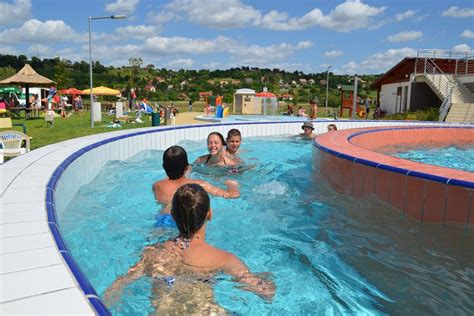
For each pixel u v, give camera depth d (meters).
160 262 2.43
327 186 5.08
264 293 2.28
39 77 22.80
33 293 1.45
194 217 2.42
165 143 8.51
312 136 10.09
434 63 26.53
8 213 2.45
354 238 3.26
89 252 2.89
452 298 2.31
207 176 5.38
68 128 14.65
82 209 3.97
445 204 3.19
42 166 4.13
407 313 2.17
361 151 4.91
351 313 2.16
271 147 8.92
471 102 24.08
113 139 6.47
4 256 1.77
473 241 2.99
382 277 2.58
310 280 2.54
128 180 5.32
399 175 3.63
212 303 2.11
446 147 10.10
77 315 1.32
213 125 9.90
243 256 2.92
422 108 27.02
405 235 3.32
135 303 2.10
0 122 9.32
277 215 3.87
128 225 3.47
